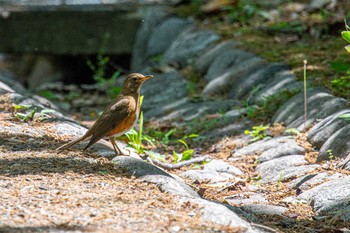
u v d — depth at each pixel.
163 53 20.08
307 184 9.64
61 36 21.89
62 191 8.19
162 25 20.80
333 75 13.95
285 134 11.94
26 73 24.91
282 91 13.45
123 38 21.64
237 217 7.61
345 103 11.85
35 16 21.84
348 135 10.36
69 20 21.80
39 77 23.56
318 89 12.95
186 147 12.67
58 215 7.33
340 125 10.89
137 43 21.16
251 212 8.74
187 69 17.94
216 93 15.64
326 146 10.52
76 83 23.22
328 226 8.24
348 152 10.19
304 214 8.70
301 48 16.53
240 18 19.80
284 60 15.54
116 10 21.75
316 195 9.09
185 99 15.58
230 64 16.41
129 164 9.32
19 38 21.98
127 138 11.95
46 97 18.17
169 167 11.02
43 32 21.91
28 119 11.65
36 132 11.00
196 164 11.28
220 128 13.27
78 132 11.18
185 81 17.09
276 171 10.50
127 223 7.16
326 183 9.38
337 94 12.72
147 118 14.90
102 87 19.70
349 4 19.48
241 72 15.53
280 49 16.55
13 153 9.82
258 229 7.70
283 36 17.97
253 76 14.98
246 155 11.53
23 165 9.24
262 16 19.95
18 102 12.61
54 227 6.95
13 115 11.88
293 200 9.23
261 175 10.58
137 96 10.18
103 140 10.91
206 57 17.59
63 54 21.97
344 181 9.20
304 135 11.51
